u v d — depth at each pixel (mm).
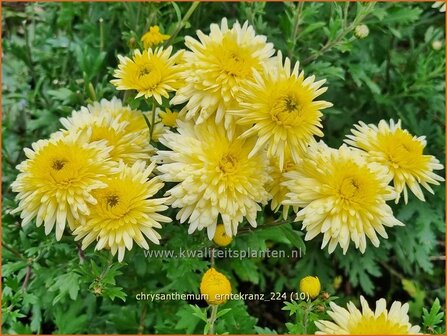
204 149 271
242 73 271
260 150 280
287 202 271
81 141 282
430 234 413
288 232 309
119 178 275
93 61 409
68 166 266
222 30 291
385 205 273
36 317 345
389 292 472
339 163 270
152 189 279
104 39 441
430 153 442
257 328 295
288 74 264
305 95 260
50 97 464
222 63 270
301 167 276
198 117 277
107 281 279
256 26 411
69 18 443
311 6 388
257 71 273
